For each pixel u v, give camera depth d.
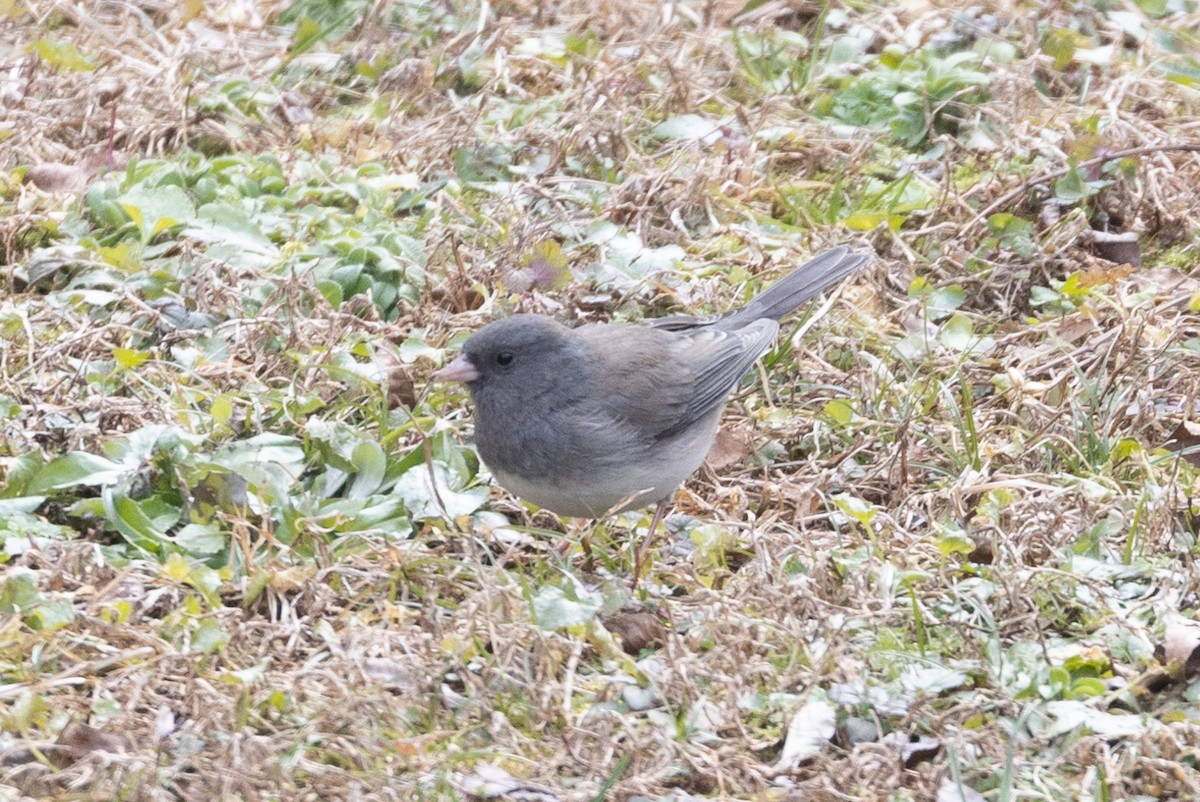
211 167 13.21
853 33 16.33
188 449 9.62
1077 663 8.34
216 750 7.32
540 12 16.56
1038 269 12.78
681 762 7.50
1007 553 9.21
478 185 13.45
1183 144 13.66
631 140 14.30
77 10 15.86
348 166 13.73
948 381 11.27
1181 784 7.38
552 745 7.67
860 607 8.73
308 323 11.20
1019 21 16.47
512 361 9.06
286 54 15.70
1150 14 17.09
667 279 12.25
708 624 8.45
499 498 10.16
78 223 12.42
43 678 7.75
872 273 12.59
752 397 11.34
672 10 16.45
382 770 7.25
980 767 7.51
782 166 14.28
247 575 8.73
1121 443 10.39
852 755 7.45
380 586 8.85
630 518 10.09
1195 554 9.41
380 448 9.84
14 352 10.83
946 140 14.02
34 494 9.30
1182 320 12.06
